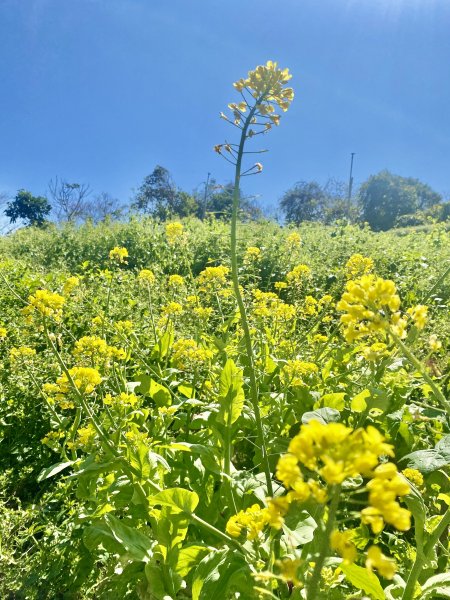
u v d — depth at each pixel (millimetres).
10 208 45625
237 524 1510
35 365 3529
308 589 1017
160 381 3158
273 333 3846
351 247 10023
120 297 5684
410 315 1517
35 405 3523
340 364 3459
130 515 2252
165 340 3539
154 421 2641
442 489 2273
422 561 1617
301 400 2834
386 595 1683
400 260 8680
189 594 1902
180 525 1857
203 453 2037
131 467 2008
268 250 8930
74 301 4094
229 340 3291
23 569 2342
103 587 2191
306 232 12602
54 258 11797
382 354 2301
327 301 3951
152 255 10148
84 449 2184
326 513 1708
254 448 2797
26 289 6125
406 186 42250
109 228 13438
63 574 2330
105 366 2424
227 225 12297
